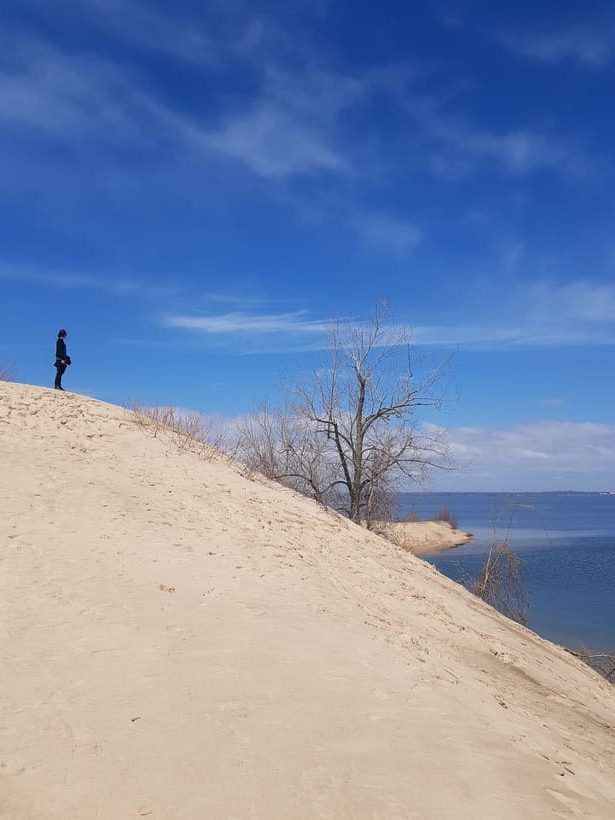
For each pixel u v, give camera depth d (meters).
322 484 25.91
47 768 4.76
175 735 5.31
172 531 11.53
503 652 11.87
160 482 14.65
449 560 46.22
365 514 26.39
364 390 25.77
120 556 9.86
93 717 5.48
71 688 5.94
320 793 4.76
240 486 16.34
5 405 17.14
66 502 11.89
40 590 8.23
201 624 7.72
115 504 12.29
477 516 118.75
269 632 7.77
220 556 10.77
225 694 6.06
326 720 5.82
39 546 9.77
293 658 7.09
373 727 5.83
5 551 9.37
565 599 35.22
